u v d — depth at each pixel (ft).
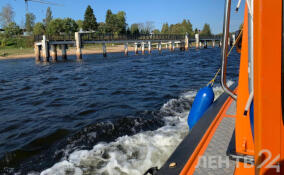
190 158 6.84
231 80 33.01
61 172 11.89
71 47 282.77
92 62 106.93
